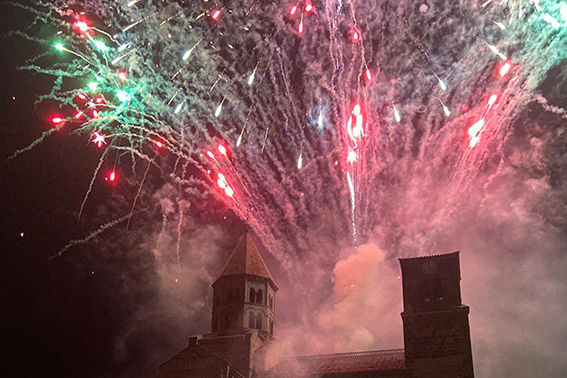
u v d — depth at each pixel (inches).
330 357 2223.2
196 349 2174.0
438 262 2080.5
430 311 2005.4
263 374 2175.2
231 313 2402.8
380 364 2081.7
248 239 2591.0
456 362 1921.8
